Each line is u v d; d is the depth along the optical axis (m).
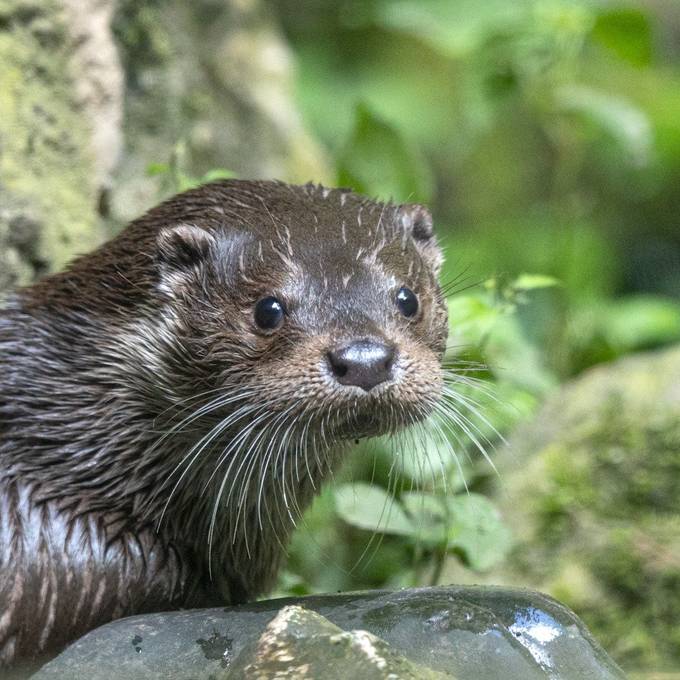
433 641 7.10
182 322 8.24
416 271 8.52
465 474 10.45
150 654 7.25
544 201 21.77
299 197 8.69
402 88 21.84
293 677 6.50
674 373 11.89
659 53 22.92
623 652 10.84
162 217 8.73
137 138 12.15
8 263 10.37
